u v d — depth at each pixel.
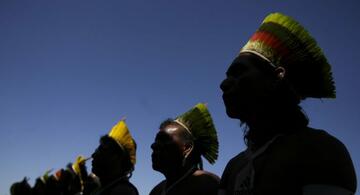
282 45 2.14
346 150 1.74
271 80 2.08
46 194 9.39
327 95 2.21
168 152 4.60
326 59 2.19
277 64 2.10
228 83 2.17
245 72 2.13
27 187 10.70
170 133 4.70
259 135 2.09
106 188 5.47
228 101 2.16
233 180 2.13
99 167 5.70
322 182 1.64
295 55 2.12
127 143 6.01
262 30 2.26
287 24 2.20
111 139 5.86
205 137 4.89
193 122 4.88
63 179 9.02
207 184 4.09
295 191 1.72
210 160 4.90
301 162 1.73
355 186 1.67
